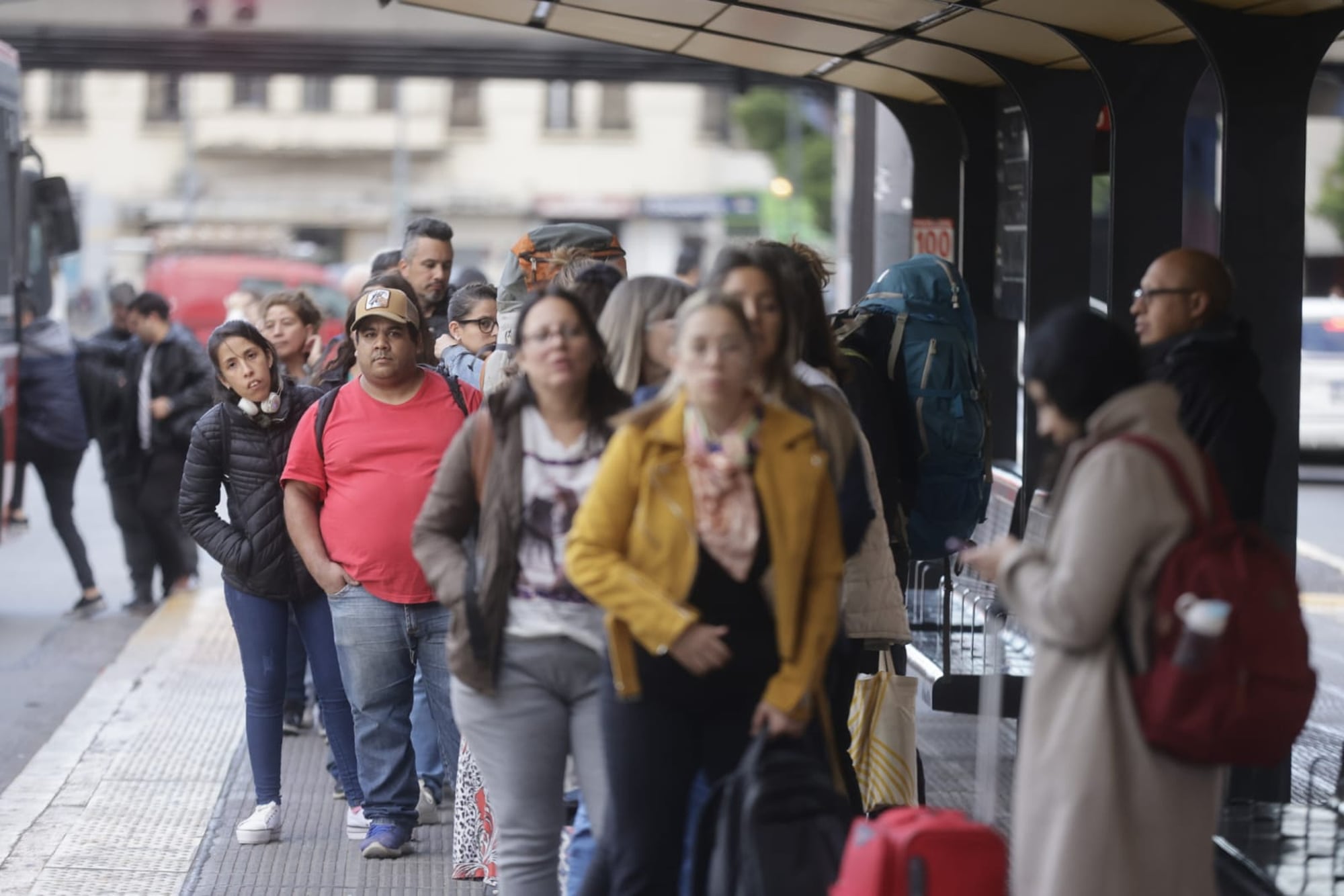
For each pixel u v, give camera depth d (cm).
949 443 1137
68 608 2417
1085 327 710
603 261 1102
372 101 11769
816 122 10450
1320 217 4847
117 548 3011
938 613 1530
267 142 11744
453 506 891
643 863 777
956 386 1142
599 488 760
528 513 852
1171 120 1303
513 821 869
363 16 3781
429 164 11862
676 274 3002
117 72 4059
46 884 1180
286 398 1238
